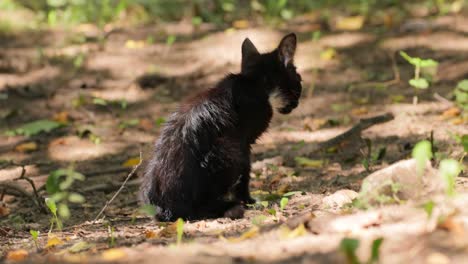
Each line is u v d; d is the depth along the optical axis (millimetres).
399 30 17500
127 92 15695
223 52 17000
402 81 15086
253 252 6094
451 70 15227
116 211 10086
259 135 9727
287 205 8883
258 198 9711
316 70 15883
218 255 6020
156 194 8953
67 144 13484
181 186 8812
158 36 18375
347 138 11656
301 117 14000
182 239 7125
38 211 10305
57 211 10180
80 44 18000
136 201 10445
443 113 13172
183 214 8805
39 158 12859
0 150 13312
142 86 15852
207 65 16469
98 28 19141
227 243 6633
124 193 11086
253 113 9406
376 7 19938
